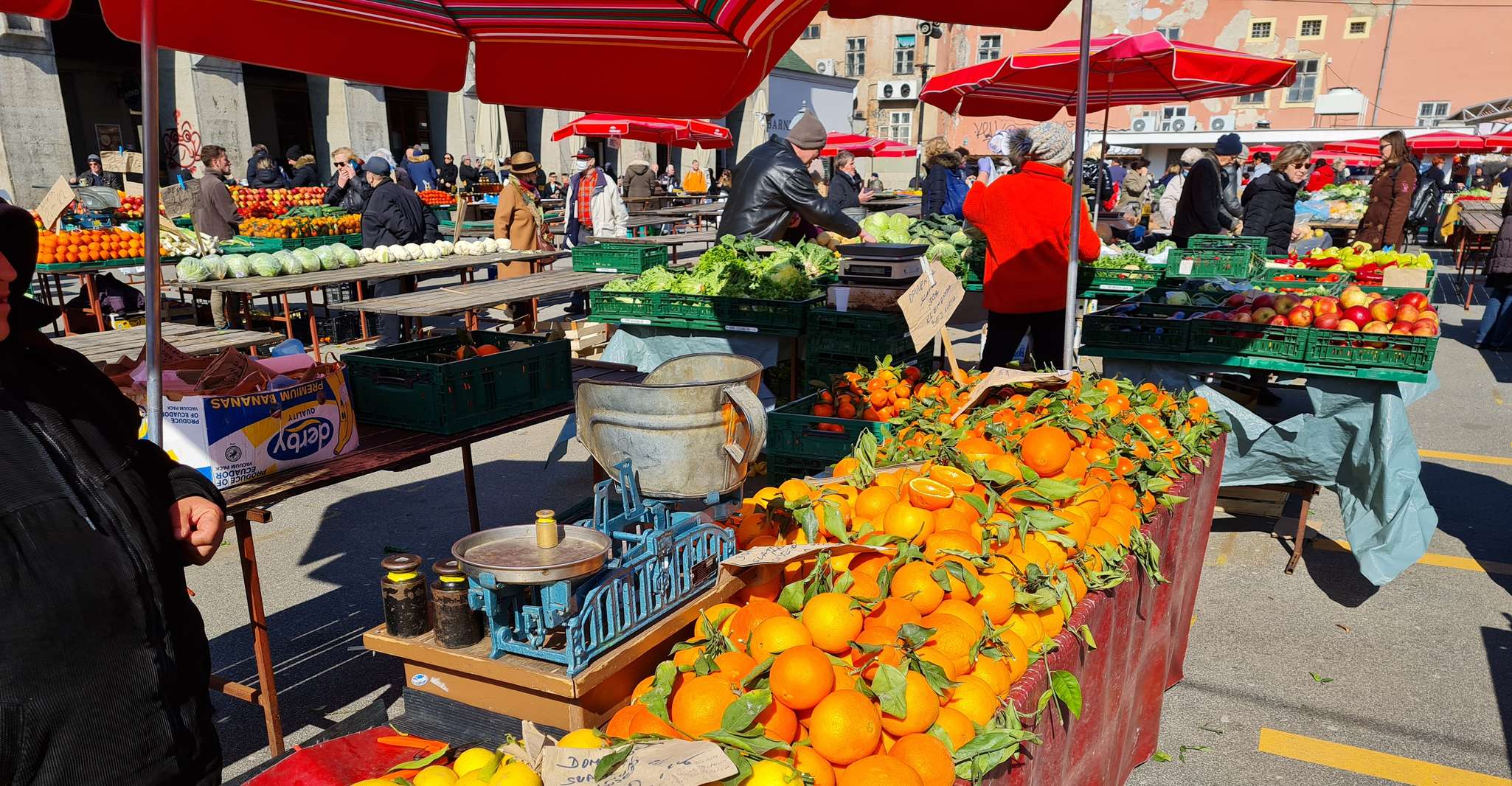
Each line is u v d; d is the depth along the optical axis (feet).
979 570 7.08
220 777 5.87
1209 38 123.54
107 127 77.82
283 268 30.25
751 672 5.47
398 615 6.26
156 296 7.93
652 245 31.71
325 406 10.78
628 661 5.93
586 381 6.67
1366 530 15.20
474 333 14.14
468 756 5.13
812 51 138.82
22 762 4.77
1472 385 29.89
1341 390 15.34
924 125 134.51
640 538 6.31
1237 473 16.57
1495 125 109.29
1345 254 26.94
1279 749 11.36
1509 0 113.50
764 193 23.68
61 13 7.41
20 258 5.35
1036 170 16.87
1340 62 120.57
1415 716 12.03
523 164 37.11
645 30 7.94
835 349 19.19
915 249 19.43
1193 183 30.99
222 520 6.21
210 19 7.79
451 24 8.64
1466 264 59.57
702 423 6.51
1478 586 15.85
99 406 5.66
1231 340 16.07
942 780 5.37
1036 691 6.57
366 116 78.95
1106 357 17.37
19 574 4.72
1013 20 10.98
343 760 5.55
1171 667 12.26
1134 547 8.69
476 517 14.93
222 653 13.51
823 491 8.27
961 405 11.38
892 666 5.67
